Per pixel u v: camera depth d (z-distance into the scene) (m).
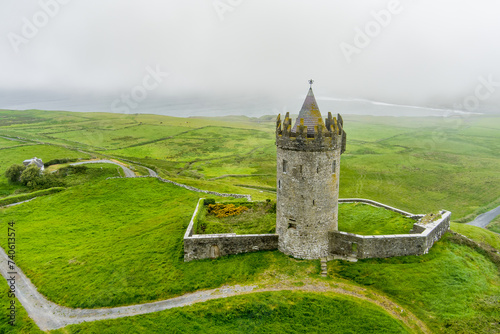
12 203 60.44
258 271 28.55
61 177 81.56
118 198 54.56
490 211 73.81
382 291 25.78
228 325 23.12
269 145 162.12
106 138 159.38
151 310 25.44
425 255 30.27
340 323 22.47
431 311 23.88
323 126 27.23
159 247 35.09
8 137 135.88
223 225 37.28
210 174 103.69
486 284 27.31
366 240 28.88
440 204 77.81
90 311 26.06
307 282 26.84
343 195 81.62
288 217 29.61
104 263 32.88
